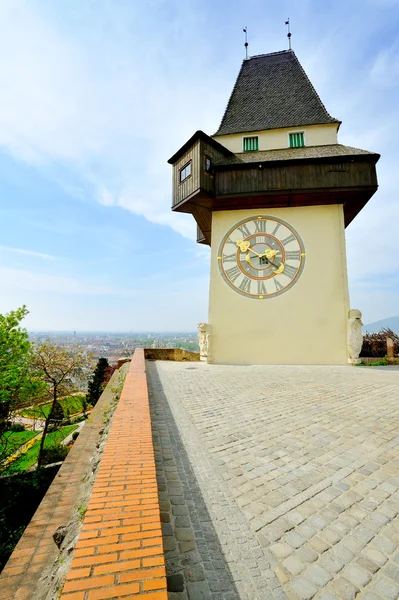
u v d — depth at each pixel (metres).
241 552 2.51
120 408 4.53
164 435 4.97
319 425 5.47
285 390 8.11
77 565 1.60
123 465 2.73
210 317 14.62
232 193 14.45
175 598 2.04
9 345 18.25
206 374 10.70
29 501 11.57
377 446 4.62
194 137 14.53
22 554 2.66
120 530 1.88
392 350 14.57
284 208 14.94
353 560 2.46
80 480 3.86
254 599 2.08
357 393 7.79
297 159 13.97
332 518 2.98
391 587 2.22
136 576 1.56
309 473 3.83
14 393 18.44
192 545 2.56
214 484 3.55
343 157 13.76
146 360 15.45
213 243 15.25
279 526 2.85
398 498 3.33
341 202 14.60
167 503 3.16
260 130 16.44
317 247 14.33
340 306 13.73
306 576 2.30
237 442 4.73
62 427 28.41
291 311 14.01
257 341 14.05
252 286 14.52
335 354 13.48
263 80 18.48
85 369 28.64
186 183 15.08
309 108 16.66
